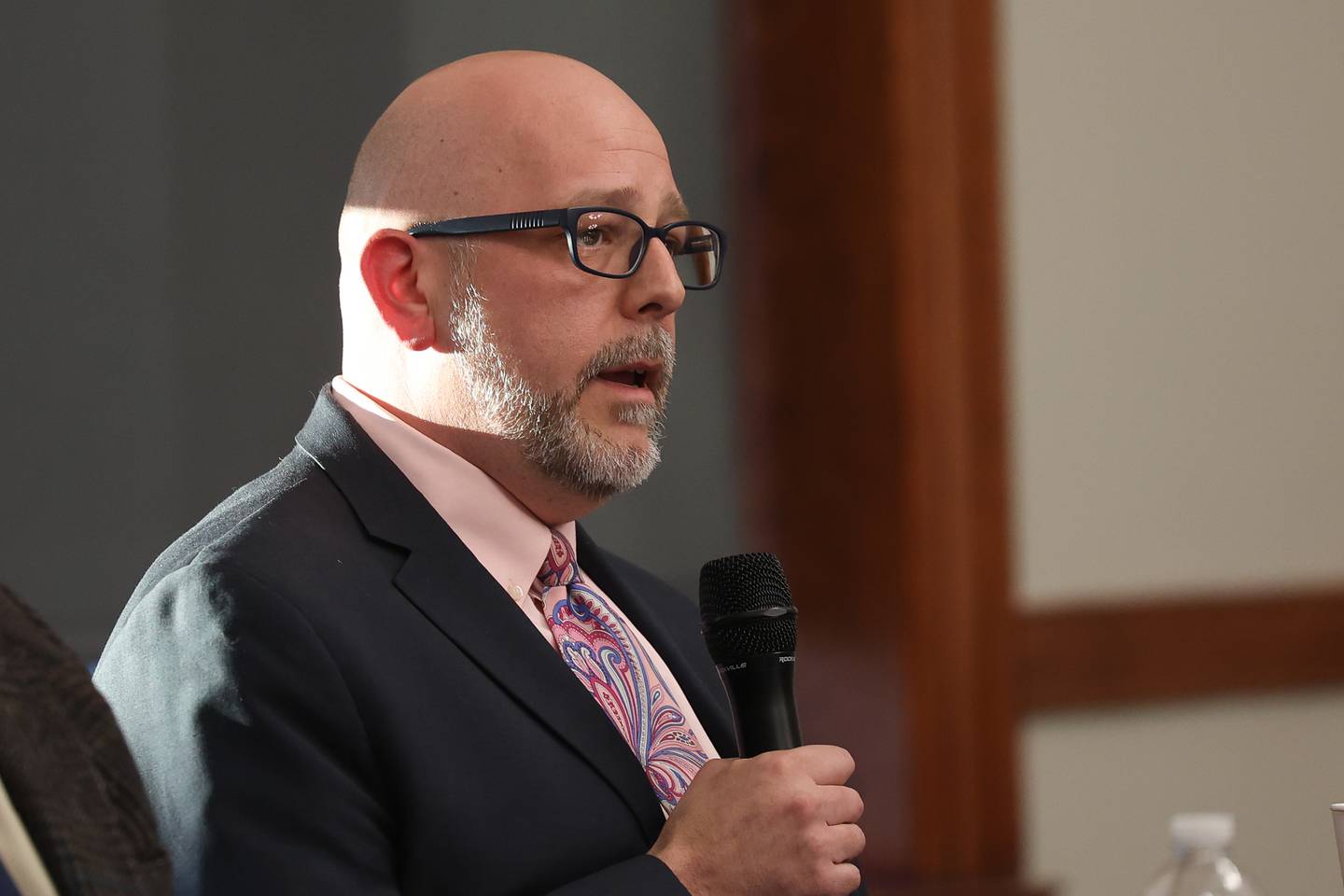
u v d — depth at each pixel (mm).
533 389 6184
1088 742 13906
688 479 12984
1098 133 14203
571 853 5574
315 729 5324
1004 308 13164
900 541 12867
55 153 10859
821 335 13109
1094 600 13953
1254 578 14727
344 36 11891
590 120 6391
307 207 11719
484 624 5871
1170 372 14469
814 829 5484
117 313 11016
